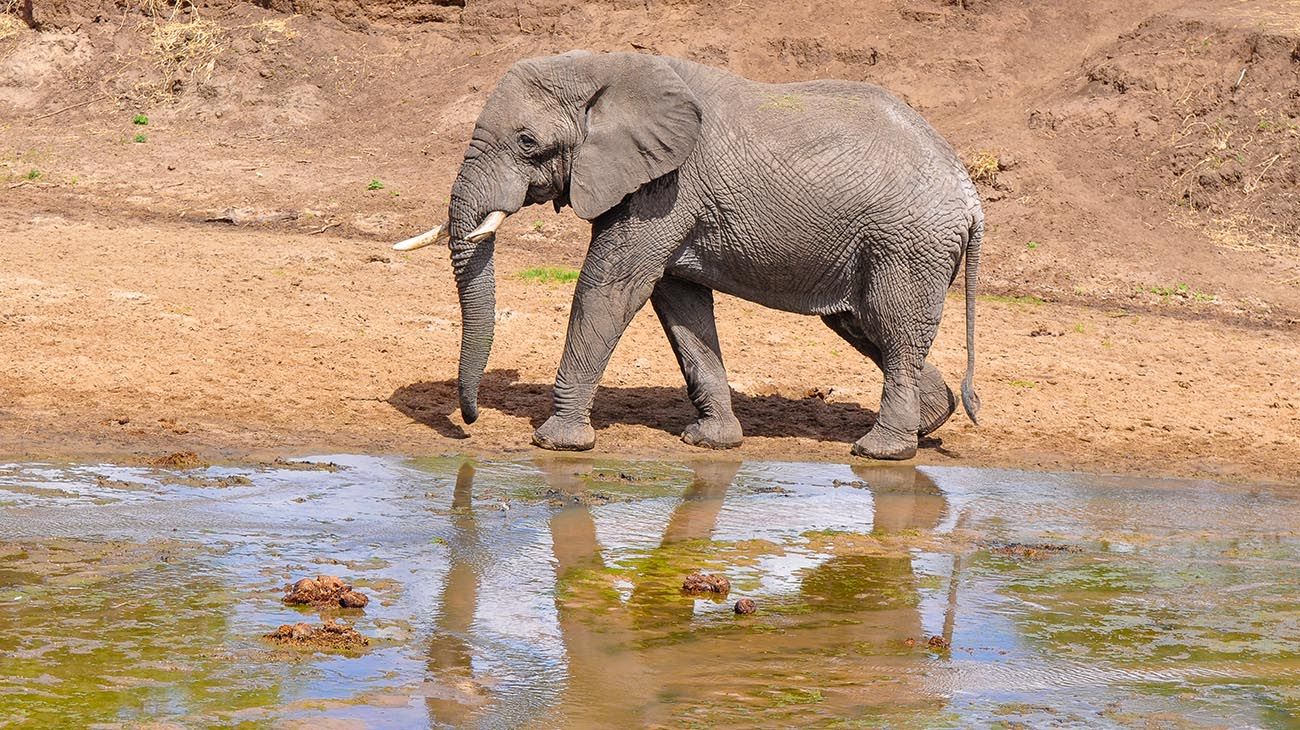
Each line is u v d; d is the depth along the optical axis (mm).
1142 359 19844
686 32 33625
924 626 9031
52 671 7445
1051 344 20391
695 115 13078
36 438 12945
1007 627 9086
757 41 33281
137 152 31281
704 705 7480
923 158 13609
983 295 23984
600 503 11789
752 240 13516
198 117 33406
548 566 9898
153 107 33750
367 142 32312
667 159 13109
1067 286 24984
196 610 8547
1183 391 18062
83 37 35312
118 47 35125
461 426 14562
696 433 14492
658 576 9828
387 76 34438
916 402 14273
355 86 34219
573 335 13898
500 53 34594
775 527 11344
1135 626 9211
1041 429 15945
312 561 9672
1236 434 16156
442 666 7852
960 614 9312
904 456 14359
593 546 10469
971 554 10844
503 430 14531
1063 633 9008
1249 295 24953
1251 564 10844
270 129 33000
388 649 8078
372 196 28672
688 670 8023
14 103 33969
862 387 17438
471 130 32188
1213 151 28438
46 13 35844
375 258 23219
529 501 11703
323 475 12234
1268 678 8297
